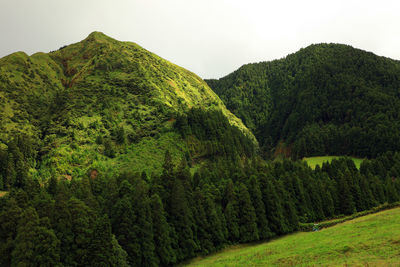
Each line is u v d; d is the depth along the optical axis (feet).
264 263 151.02
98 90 580.30
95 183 241.35
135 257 168.45
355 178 328.49
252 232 229.66
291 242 196.95
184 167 284.20
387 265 106.63
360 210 299.79
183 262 196.13
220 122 541.75
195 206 219.41
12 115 518.37
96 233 145.89
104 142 433.07
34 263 130.72
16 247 131.95
